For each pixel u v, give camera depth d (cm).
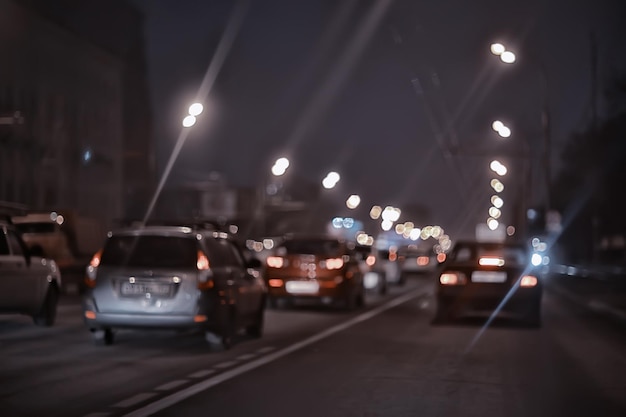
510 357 1795
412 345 1997
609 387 1409
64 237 3822
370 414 1141
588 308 3428
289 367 1600
